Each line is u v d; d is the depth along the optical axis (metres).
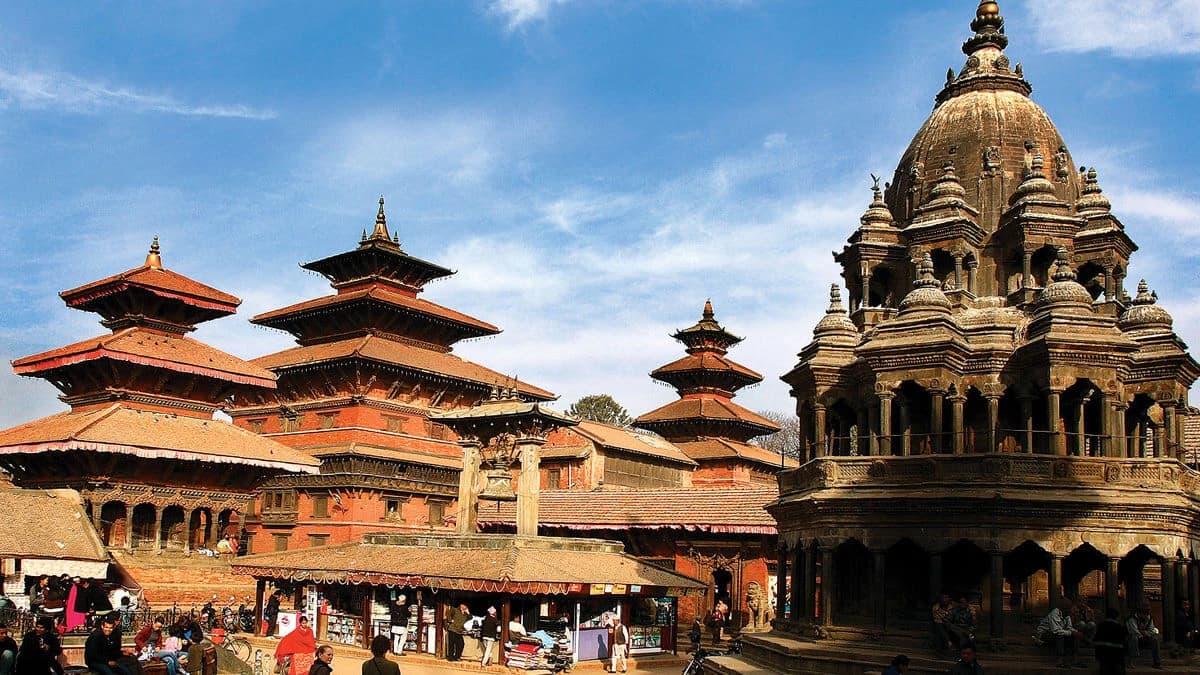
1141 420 39.59
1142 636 33.62
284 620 50.41
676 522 59.66
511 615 44.62
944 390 36.97
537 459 48.34
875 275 44.91
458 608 43.81
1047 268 42.06
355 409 76.25
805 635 38.25
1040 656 33.16
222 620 52.56
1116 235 41.59
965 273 42.41
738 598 58.03
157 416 63.28
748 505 58.97
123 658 27.05
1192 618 36.44
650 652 48.03
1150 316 38.75
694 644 48.16
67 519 51.62
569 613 44.16
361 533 72.75
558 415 48.50
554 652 41.94
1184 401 38.94
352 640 47.75
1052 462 34.47
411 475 76.88
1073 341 35.59
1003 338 38.47
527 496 47.53
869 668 33.12
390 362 76.56
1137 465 34.50
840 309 43.38
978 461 34.69
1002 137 44.72
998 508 33.97
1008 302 41.47
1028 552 36.81
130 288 65.38
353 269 85.50
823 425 41.59
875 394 38.31
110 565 54.38
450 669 41.97
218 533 65.75
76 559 49.12
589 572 44.47
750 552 58.31
